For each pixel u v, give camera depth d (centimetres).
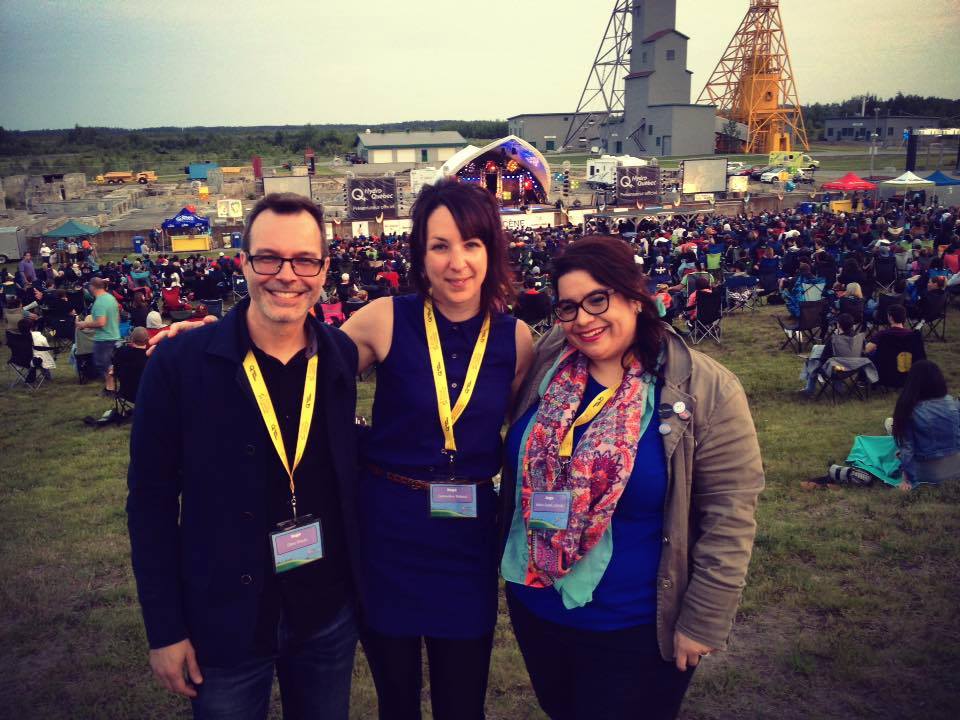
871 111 8838
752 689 326
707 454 197
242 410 188
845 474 580
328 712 216
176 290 1669
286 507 196
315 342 200
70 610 428
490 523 225
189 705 333
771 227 2975
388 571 217
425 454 216
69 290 1797
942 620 363
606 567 200
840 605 385
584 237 200
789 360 1161
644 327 205
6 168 8656
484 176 5216
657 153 9506
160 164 10969
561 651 211
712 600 191
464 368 217
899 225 2659
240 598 191
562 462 202
